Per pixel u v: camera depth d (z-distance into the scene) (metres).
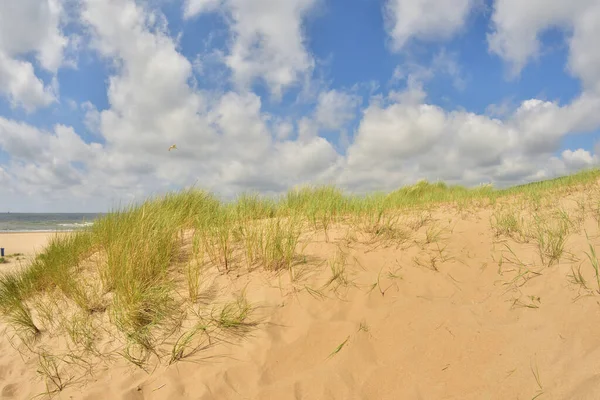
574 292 3.31
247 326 3.36
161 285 3.93
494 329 3.08
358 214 5.72
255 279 4.00
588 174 8.12
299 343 3.16
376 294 3.68
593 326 2.85
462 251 4.41
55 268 4.75
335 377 2.82
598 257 3.65
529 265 3.92
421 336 3.12
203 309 3.61
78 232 5.88
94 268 4.86
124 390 2.82
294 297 3.67
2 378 3.24
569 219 4.77
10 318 4.11
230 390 2.77
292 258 4.32
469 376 2.68
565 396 2.31
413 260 4.25
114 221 5.73
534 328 3.02
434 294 3.67
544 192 7.22
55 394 2.93
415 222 5.42
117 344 3.38
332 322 3.34
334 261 4.23
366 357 2.99
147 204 6.35
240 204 6.32
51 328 3.82
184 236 5.52
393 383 2.73
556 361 2.62
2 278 4.94
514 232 4.75
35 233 25.91
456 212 6.10
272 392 2.73
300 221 5.33
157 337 3.34
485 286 3.75
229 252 4.57
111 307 3.81
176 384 2.83
